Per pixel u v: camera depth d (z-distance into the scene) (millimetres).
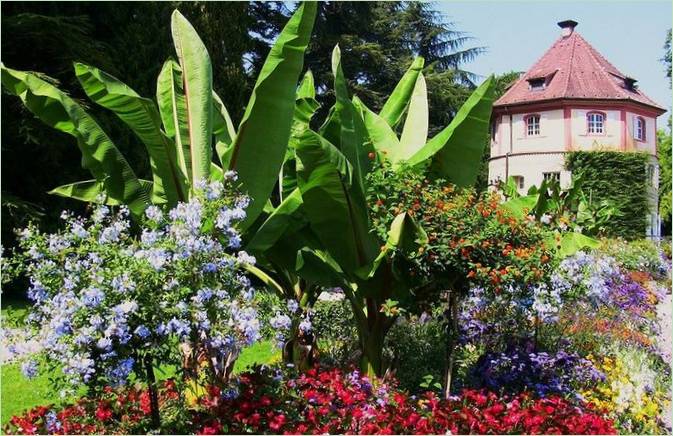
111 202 6688
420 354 7410
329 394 5234
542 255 5996
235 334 4770
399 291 6559
